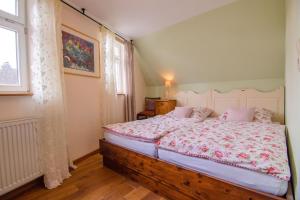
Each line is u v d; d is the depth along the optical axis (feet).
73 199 5.27
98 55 9.21
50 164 5.97
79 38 8.05
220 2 7.47
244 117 8.88
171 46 11.01
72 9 7.67
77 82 8.04
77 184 6.12
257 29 8.14
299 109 3.30
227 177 4.09
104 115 9.44
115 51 10.97
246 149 4.47
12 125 5.04
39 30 5.81
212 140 5.32
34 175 5.66
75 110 7.95
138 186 5.96
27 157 5.45
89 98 8.72
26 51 5.75
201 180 4.42
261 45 8.65
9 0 5.38
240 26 8.30
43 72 5.86
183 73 12.32
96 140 9.16
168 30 10.11
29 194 5.52
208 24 8.80
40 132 5.88
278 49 8.48
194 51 10.55
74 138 7.91
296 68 3.91
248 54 9.29
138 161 6.06
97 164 7.84
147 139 5.91
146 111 13.56
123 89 11.58
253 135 5.94
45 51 5.97
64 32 7.31
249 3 7.32
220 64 10.48
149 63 13.07
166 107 12.22
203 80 11.96
